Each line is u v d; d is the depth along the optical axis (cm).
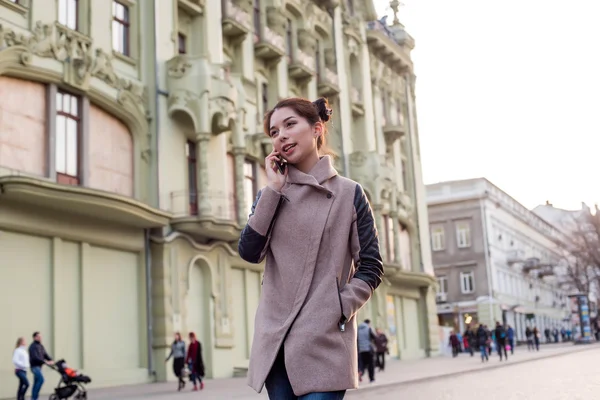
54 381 1828
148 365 2153
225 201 2431
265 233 272
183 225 2262
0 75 1806
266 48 2942
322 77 3553
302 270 266
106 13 2184
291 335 259
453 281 5862
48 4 1966
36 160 1881
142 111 2266
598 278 7344
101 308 2031
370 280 272
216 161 2462
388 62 4388
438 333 4438
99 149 2109
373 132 3962
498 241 6091
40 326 1827
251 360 269
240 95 2595
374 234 279
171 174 2320
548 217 9994
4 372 1703
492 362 2895
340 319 262
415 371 2388
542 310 7200
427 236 4481
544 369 2162
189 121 2419
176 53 2442
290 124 279
